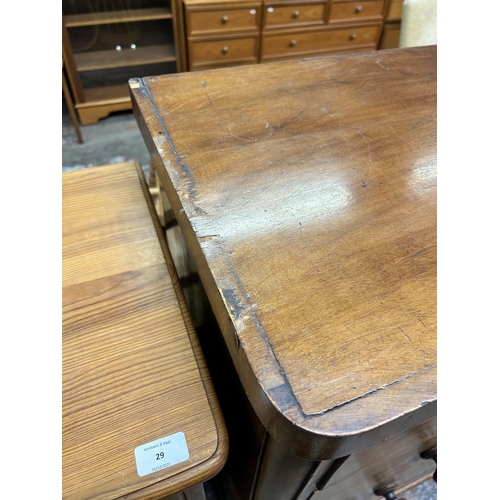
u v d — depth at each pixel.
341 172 0.51
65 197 0.66
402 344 0.34
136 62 1.88
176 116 0.58
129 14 1.80
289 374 0.32
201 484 0.48
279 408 0.30
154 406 0.43
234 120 0.58
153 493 0.39
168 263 0.57
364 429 0.29
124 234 0.61
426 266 0.40
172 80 0.65
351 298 0.37
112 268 0.56
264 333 0.34
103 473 0.39
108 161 1.75
